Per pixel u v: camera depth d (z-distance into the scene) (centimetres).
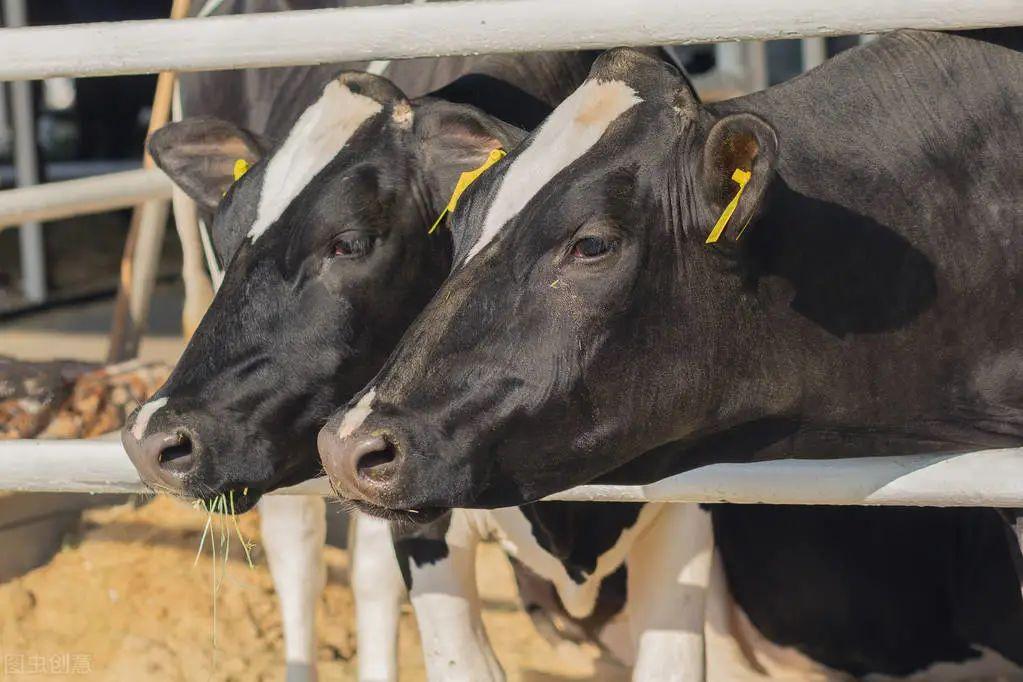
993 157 345
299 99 559
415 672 574
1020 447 339
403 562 441
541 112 439
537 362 305
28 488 370
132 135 1981
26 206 598
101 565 633
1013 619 522
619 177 312
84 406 638
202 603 612
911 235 337
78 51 355
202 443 353
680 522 433
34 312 1275
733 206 304
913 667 549
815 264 328
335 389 376
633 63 324
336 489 306
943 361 342
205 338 370
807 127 343
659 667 433
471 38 332
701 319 316
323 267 375
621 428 313
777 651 559
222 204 393
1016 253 343
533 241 309
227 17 349
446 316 308
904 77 349
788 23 316
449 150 387
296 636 555
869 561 538
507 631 611
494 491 311
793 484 336
